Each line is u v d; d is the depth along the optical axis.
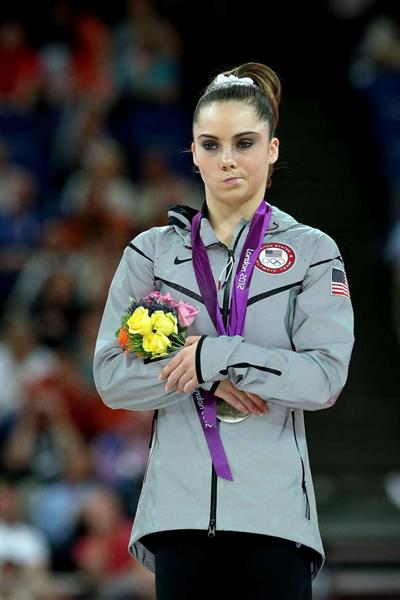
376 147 44.75
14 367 32.56
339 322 11.09
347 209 42.78
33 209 40.25
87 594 23.31
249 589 10.62
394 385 37.69
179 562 10.76
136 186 40.78
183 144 44.47
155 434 11.23
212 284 11.19
